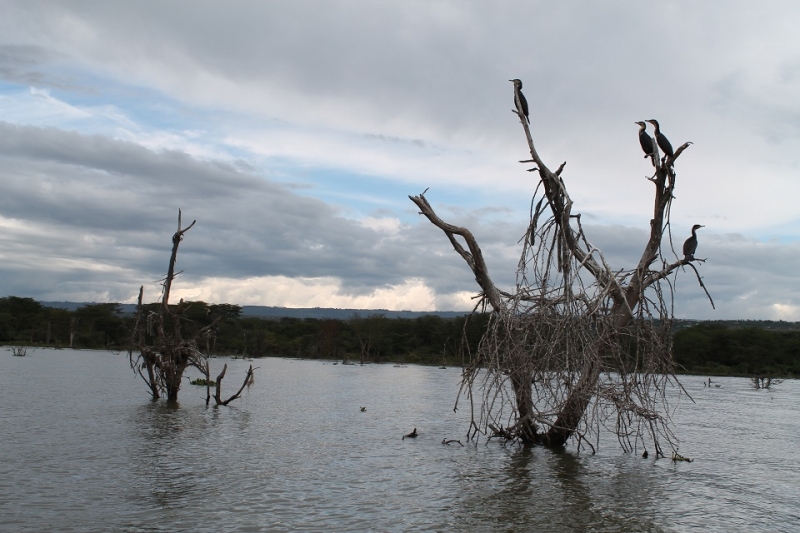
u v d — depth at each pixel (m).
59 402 32.25
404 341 127.00
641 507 14.88
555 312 19.09
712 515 14.41
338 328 135.62
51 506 13.65
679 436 26.84
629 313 19.38
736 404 43.53
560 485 16.78
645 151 19.44
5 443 20.38
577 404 20.23
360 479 16.97
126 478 16.28
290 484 16.20
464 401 39.69
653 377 19.06
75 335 123.06
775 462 21.17
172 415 28.39
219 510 13.73
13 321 125.75
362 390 48.28
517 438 23.34
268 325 145.12
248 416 29.27
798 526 13.74
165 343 32.97
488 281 21.08
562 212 18.92
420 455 20.48
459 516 13.82
